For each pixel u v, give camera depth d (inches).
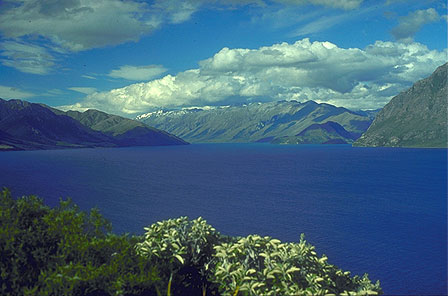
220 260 657.6
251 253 653.9
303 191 4995.1
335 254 1967.3
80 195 4441.4
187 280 657.0
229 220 2960.1
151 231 677.3
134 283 535.8
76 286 498.3
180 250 639.1
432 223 2842.0
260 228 2655.0
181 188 5295.3
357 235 2417.6
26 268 513.7
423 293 1397.6
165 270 618.8
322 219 3019.2
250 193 4766.2
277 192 4874.5
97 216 621.9
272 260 638.5
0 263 496.4
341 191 4995.1
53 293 486.6
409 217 3134.8
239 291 613.9
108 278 531.2
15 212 568.7
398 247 2105.1
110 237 578.6
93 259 552.7
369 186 5561.0
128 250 604.4
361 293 613.6
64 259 523.5
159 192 4820.4
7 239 508.7
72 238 536.7
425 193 4768.7
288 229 2628.0
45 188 5039.4
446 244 2161.7
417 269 1697.8
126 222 2842.0
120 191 4891.7
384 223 2859.3
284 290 583.5
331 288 681.0
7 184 5477.4
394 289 1437.0
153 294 560.1
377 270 1684.3
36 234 555.2
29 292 456.1
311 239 2315.5
